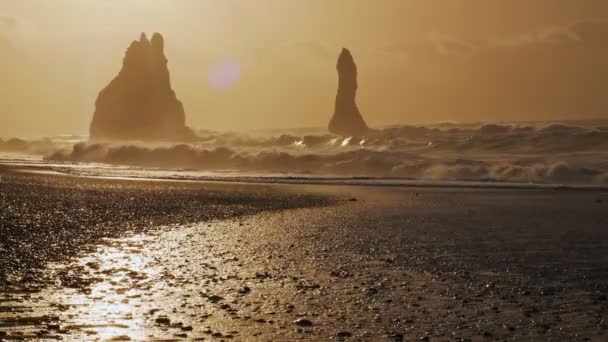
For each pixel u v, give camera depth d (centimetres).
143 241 2397
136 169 8925
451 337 1167
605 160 8294
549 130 10612
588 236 2650
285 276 1758
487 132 11644
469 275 1800
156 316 1294
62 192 4528
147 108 16712
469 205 4203
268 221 3212
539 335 1182
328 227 2966
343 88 17800
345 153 9750
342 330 1207
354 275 1789
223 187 5694
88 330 1180
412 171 8306
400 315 1332
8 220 2811
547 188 5866
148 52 17038
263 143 13838
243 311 1349
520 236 2655
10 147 18912
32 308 1333
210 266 1894
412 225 3062
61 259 1936
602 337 1166
